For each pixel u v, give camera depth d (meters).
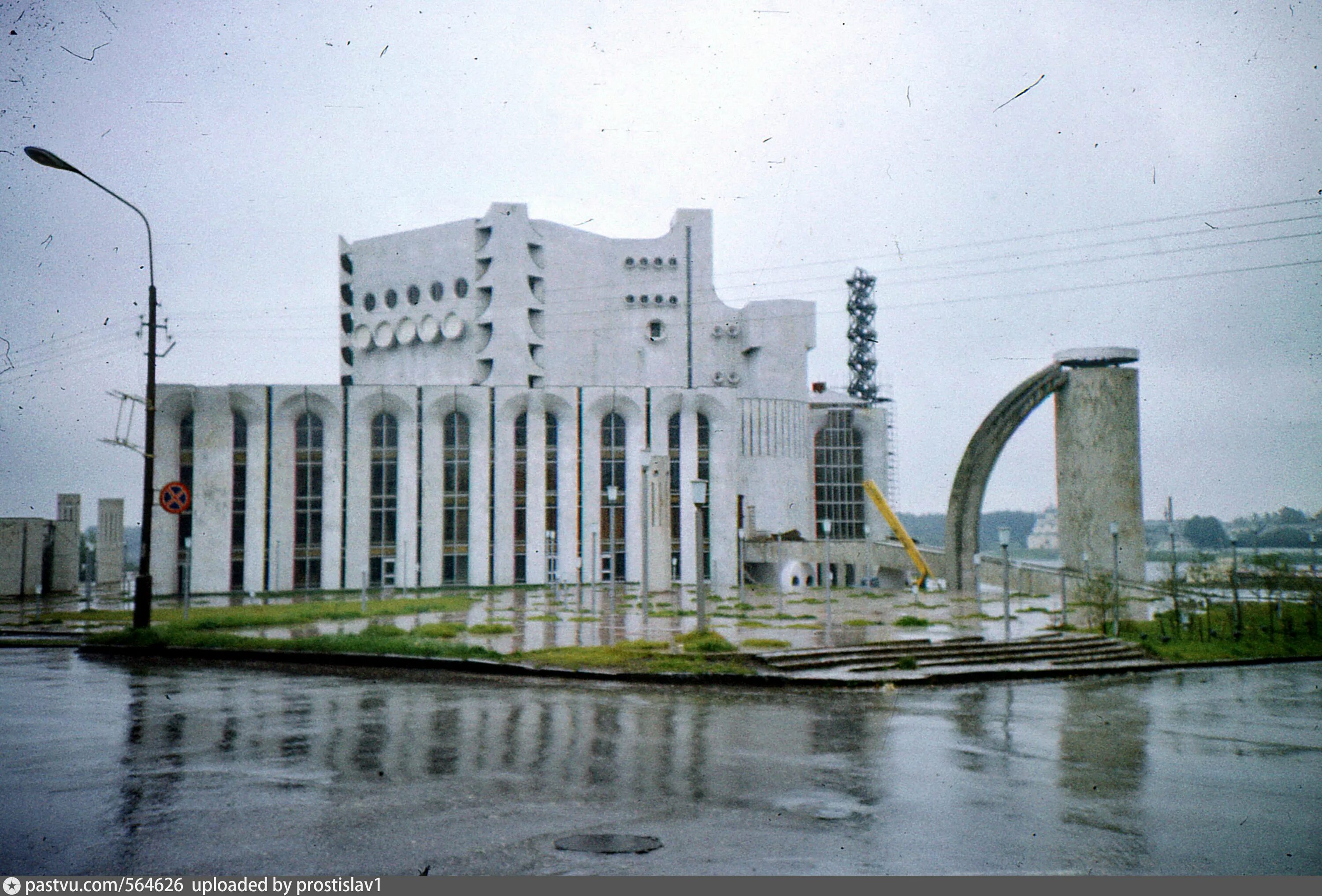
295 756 11.95
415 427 75.81
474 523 75.94
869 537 91.81
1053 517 145.62
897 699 18.61
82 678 20.02
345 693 17.81
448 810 9.44
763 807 9.77
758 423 91.88
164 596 65.50
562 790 10.33
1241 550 56.06
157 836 8.55
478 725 14.33
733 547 79.81
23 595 63.66
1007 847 8.57
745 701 17.73
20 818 9.10
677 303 94.06
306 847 8.23
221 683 19.22
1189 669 27.28
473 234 88.00
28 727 14.05
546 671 20.50
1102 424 66.19
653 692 18.59
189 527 70.94
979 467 64.06
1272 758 13.43
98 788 10.24
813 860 8.02
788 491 93.00
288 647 23.92
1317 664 30.00
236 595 65.94
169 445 71.25
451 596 57.84
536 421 77.50
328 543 73.00
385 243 92.06
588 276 91.12
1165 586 45.22
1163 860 8.32
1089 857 8.34
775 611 41.47
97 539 80.62
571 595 58.97
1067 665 25.30
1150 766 12.66
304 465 73.88
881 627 32.22
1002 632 30.62
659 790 10.41
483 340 86.94
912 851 8.36
